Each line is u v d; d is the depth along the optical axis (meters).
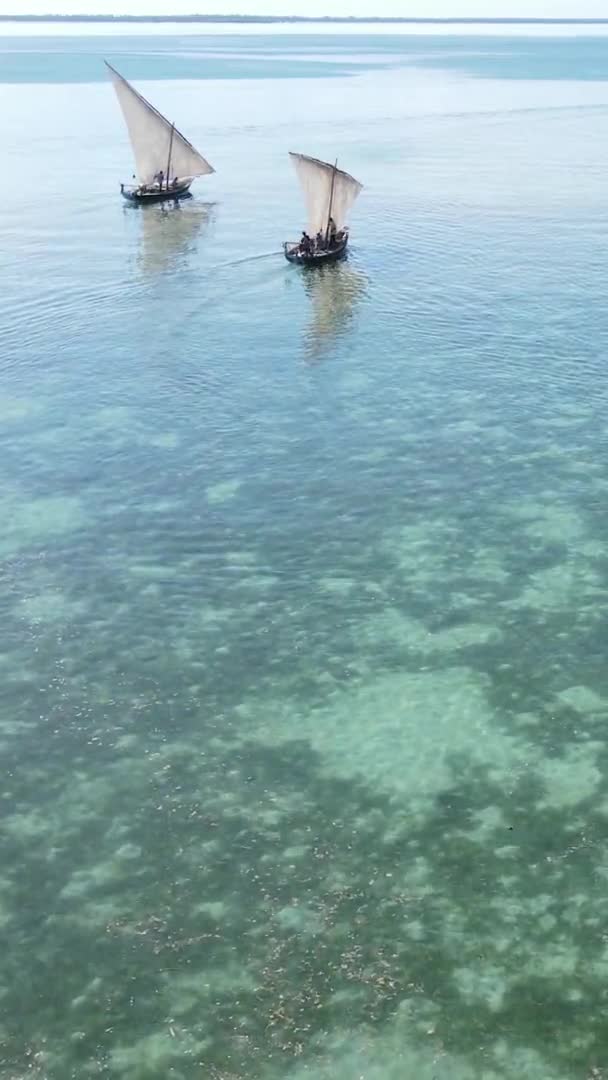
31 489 36.41
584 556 31.34
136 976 17.97
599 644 27.14
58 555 32.16
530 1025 16.81
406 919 18.97
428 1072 16.08
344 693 25.55
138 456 38.59
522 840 20.72
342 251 65.00
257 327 52.50
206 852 20.66
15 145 114.25
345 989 17.58
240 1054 16.52
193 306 56.28
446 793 22.06
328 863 20.30
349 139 118.69
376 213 77.19
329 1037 16.73
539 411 41.41
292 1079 16.08
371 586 30.11
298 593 29.91
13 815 21.78
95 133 123.94
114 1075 16.27
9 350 50.47
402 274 61.12
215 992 17.59
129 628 28.44
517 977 17.70
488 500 34.78
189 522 33.84
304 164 64.62
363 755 23.30
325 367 46.69
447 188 86.75
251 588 30.20
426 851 20.52
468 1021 16.92
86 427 41.28
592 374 44.84
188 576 30.88
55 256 66.88
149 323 53.66
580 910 19.02
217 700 25.45
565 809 21.50
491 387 43.91
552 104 160.00
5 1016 17.27
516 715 24.52
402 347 48.94
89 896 19.64
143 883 19.92
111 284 60.50
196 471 37.31
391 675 26.16
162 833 21.19
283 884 19.83
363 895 19.53
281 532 33.12
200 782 22.64
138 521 34.03
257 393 44.03
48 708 25.22
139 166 84.50
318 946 18.45
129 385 45.47
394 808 21.69
